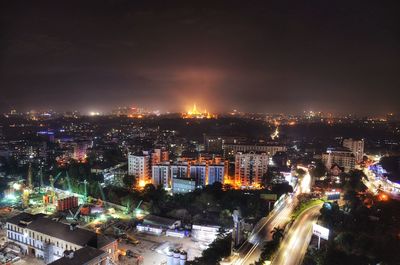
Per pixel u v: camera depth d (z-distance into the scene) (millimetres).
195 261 185125
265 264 186500
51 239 196625
